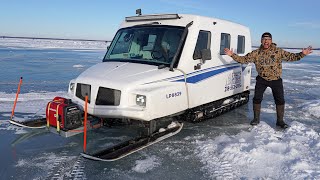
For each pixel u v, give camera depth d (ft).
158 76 15.72
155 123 16.37
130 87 14.83
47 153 15.08
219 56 20.62
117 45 19.44
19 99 26.63
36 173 12.90
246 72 25.68
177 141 17.12
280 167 13.57
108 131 18.62
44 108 23.56
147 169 13.51
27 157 14.53
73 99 16.83
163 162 14.29
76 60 74.59
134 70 16.26
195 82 17.98
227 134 18.63
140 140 15.30
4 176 12.54
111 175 12.89
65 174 12.87
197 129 19.57
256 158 14.48
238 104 26.30
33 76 42.29
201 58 18.19
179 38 17.43
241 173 13.12
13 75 42.52
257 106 20.53
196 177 12.82
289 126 19.95
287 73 64.59
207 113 20.68
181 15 18.44
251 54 19.85
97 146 16.16
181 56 16.98
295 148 15.76
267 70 19.54
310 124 21.84
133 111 14.53
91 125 16.03
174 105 16.35
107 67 17.21
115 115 15.03
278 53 19.27
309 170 13.11
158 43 17.79
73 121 14.96
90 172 13.14
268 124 21.16
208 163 14.17
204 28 18.74
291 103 29.91
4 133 17.76
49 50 126.93
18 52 99.66
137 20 19.75
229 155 14.80
